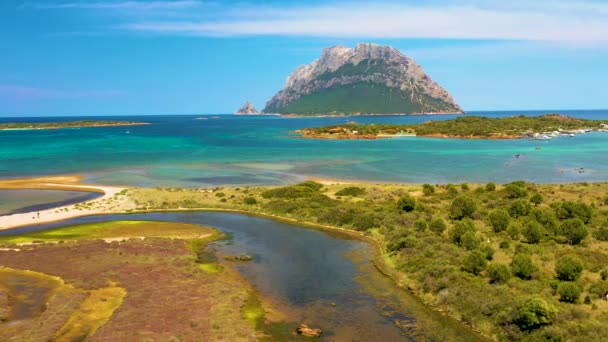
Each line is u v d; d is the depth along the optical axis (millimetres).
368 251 50812
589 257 43125
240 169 115125
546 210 57844
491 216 53969
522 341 29875
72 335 30094
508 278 37844
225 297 36688
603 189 79188
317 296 38250
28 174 105812
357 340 30859
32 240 52844
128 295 36406
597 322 29672
